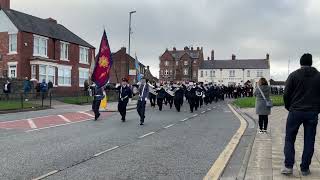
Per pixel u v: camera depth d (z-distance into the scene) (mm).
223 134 15164
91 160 9891
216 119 21844
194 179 7992
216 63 110625
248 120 20969
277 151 10773
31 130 16172
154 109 30438
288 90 8086
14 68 42781
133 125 18406
